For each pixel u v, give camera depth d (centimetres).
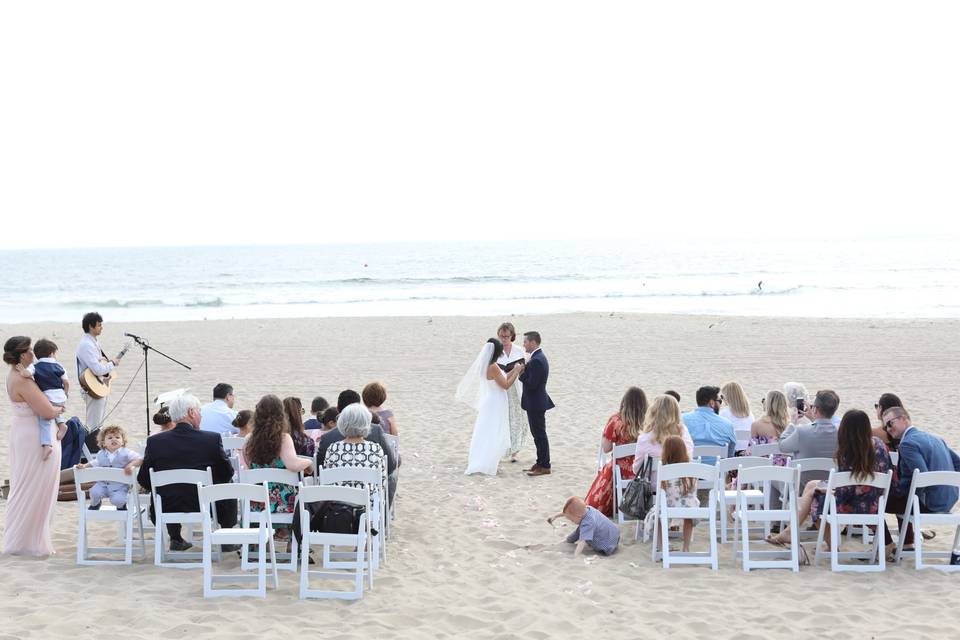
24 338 731
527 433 1380
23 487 736
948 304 3916
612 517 877
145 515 831
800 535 782
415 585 676
